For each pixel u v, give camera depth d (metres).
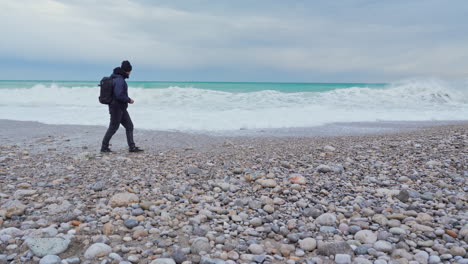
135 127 11.48
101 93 7.24
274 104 17.58
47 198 4.26
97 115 13.98
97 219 3.65
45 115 13.85
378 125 12.71
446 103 20.41
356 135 10.29
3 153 7.12
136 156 7.14
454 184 4.93
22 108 15.85
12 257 2.77
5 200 4.13
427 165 5.92
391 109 17.38
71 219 3.60
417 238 3.21
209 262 2.73
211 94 19.59
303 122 13.09
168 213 3.84
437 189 4.72
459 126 11.61
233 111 15.11
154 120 12.71
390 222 3.54
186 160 6.74
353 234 3.40
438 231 3.28
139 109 15.33
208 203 4.30
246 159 6.83
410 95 21.84
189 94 19.33
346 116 14.80
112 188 4.75
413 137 9.18
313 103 18.38
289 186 4.95
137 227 3.42
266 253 3.00
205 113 14.46
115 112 7.29
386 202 4.25
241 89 34.44
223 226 3.56
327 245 3.03
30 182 4.99
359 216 3.78
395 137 9.40
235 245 3.09
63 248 2.93
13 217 3.59
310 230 3.50
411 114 15.76
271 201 4.25
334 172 5.70
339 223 3.64
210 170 5.94
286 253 2.98
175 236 3.30
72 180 5.14
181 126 11.75
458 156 6.46
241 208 4.09
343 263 2.80
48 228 3.29
